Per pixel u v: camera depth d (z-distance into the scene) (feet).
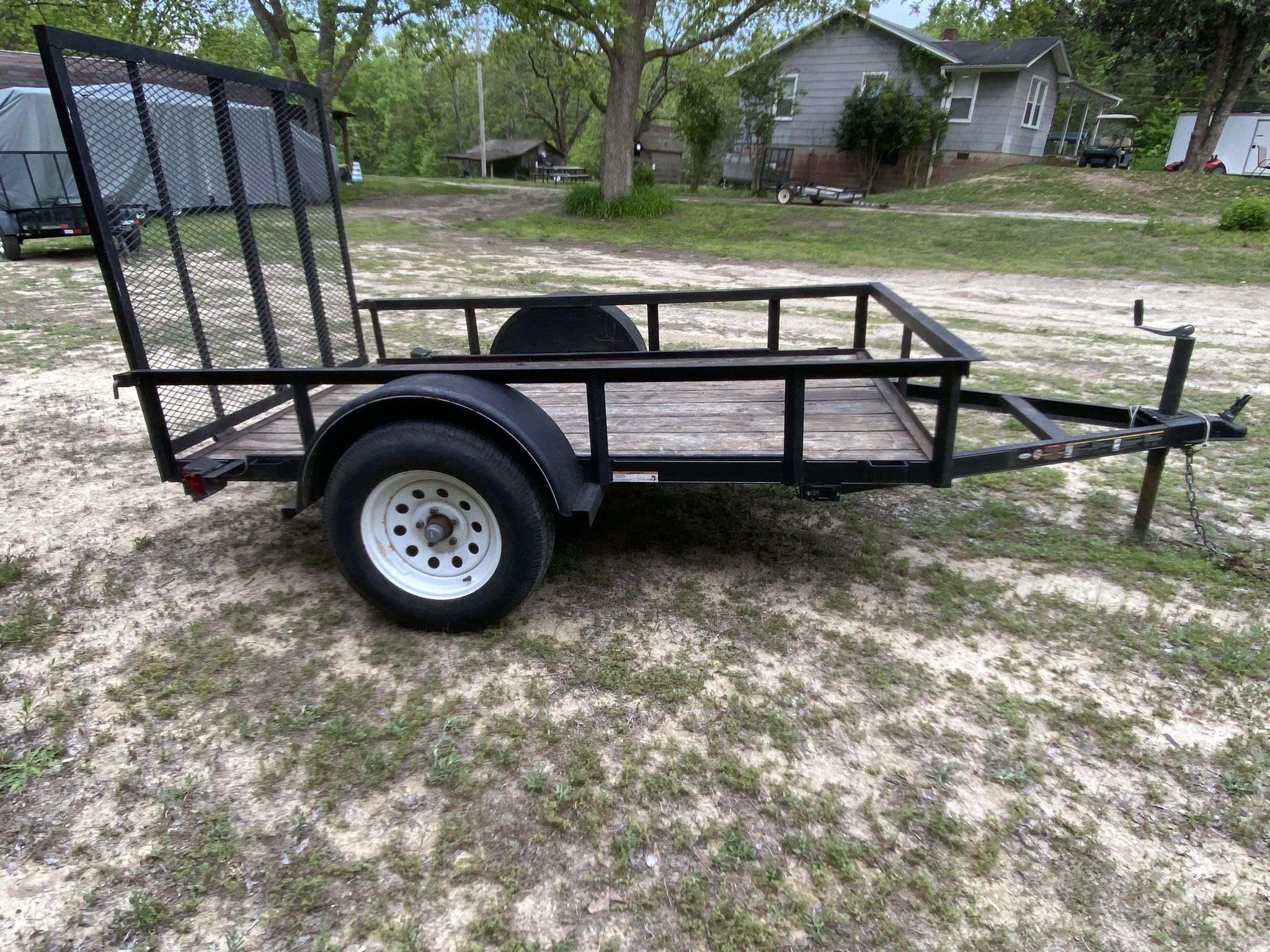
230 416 11.89
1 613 10.49
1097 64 135.54
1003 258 47.85
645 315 30.86
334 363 13.98
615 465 10.07
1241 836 7.30
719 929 6.36
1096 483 15.12
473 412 8.94
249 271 11.99
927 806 7.55
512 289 35.47
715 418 12.17
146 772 7.82
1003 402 12.94
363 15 72.38
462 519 9.55
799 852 7.02
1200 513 13.85
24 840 7.07
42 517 13.24
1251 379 22.61
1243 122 94.89
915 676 9.33
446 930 6.31
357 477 9.28
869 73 89.04
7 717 8.56
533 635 9.99
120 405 19.01
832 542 12.60
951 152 89.86
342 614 10.43
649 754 8.09
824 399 13.09
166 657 9.53
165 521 13.16
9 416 18.06
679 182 120.16
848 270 44.04
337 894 6.60
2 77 45.70
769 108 94.02
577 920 6.41
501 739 8.25
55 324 27.53
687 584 11.25
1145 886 6.81
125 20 70.90
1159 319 31.76
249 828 7.19
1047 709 8.84
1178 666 9.62
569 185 121.08
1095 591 11.27
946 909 6.55
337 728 8.29
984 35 65.21
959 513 13.76
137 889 6.63
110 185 9.53
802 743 8.29
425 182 112.37
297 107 12.64
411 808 7.43
